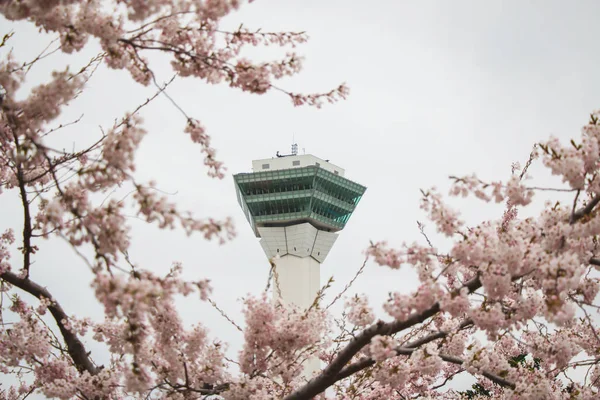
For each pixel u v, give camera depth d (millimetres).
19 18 7371
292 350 10484
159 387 10219
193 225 7324
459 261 9203
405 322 9031
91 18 7918
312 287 147750
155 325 9641
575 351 10758
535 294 9641
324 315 10430
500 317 8695
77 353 10578
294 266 147875
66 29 8055
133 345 8391
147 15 7836
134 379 8672
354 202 162125
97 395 9828
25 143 7895
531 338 11844
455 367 15719
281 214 154125
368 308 9695
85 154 9914
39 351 9922
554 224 9055
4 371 11164
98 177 7395
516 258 8523
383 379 9664
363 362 9719
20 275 10414
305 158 156875
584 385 11242
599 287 9906
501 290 8484
